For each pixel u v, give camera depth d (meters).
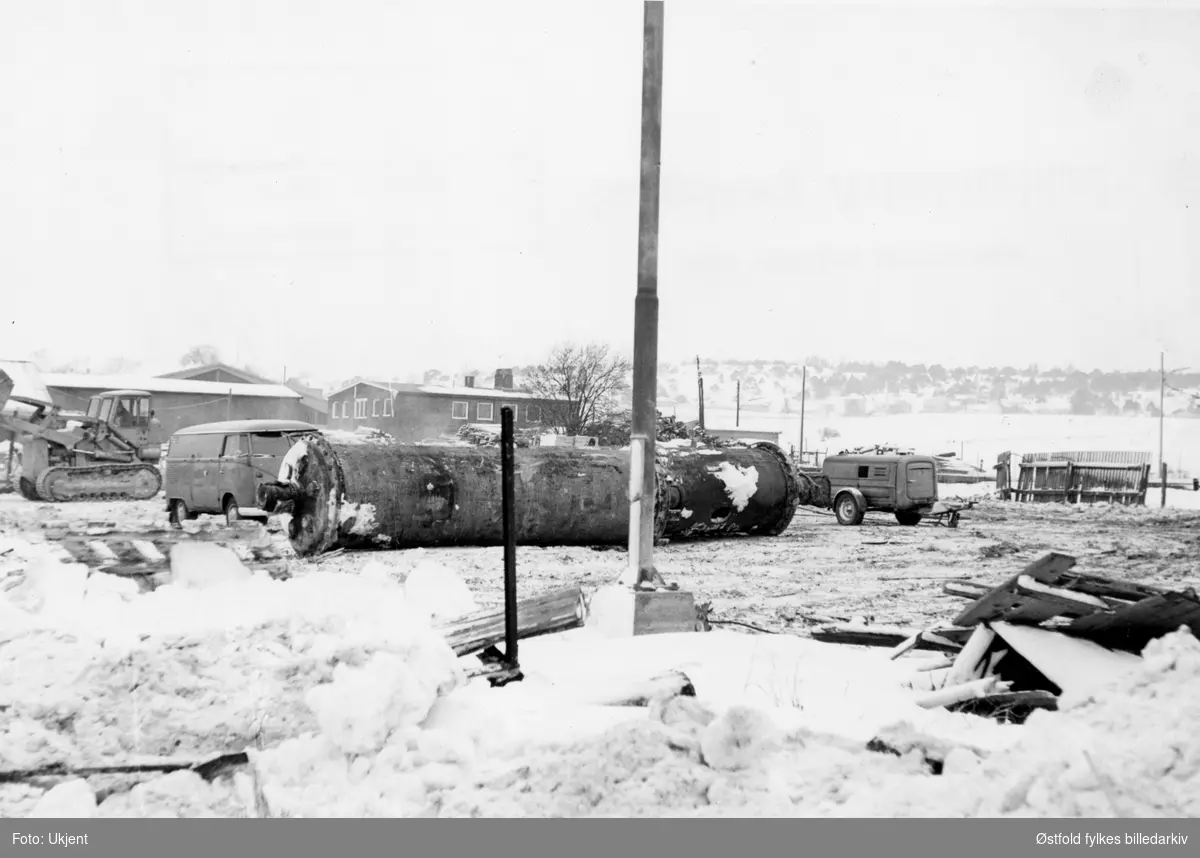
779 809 4.29
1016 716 6.09
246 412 59.16
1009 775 4.45
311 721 5.15
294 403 60.38
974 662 6.72
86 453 29.25
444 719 5.33
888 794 4.34
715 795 4.40
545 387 59.47
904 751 4.78
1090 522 27.67
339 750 4.82
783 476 21.12
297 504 15.54
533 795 4.42
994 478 51.19
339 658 5.34
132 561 7.98
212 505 18.88
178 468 19.92
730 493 20.02
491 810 4.34
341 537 15.35
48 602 6.15
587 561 15.98
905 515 25.53
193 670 5.22
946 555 18.05
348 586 6.44
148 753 4.96
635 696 5.98
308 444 15.73
